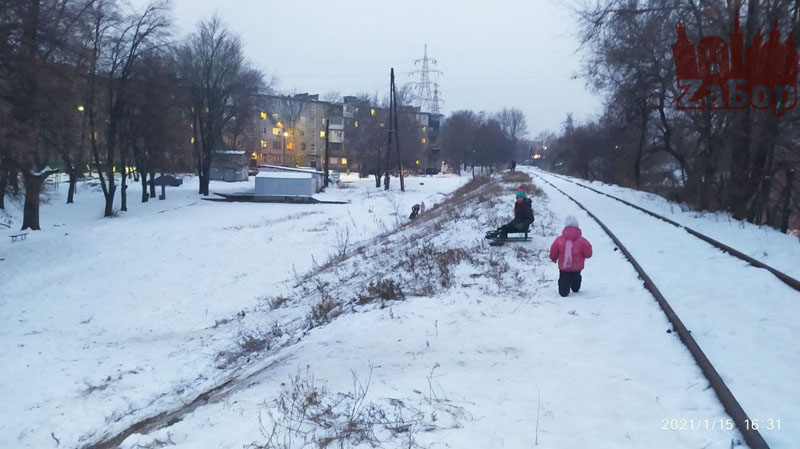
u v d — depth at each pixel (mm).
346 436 4391
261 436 4555
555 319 7363
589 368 5613
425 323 7707
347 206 47469
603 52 25469
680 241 12867
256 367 7484
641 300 7922
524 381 5371
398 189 63594
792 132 20078
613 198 25922
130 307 14539
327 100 122250
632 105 28562
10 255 21828
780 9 18141
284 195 51688
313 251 23734
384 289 10227
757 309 7023
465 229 17297
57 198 45844
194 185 64500
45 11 22781
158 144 40531
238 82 52969
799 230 25406
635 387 5078
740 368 5242
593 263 10938
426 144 123750
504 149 111188
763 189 20297
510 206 21906
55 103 22859
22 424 7242
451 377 5574
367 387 5473
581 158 57562
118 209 41344
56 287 16828
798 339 5906
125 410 7465
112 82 36156
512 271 10508
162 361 9625
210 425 5145
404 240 19125
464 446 4094
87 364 9773
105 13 31719
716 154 21375
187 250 23844
